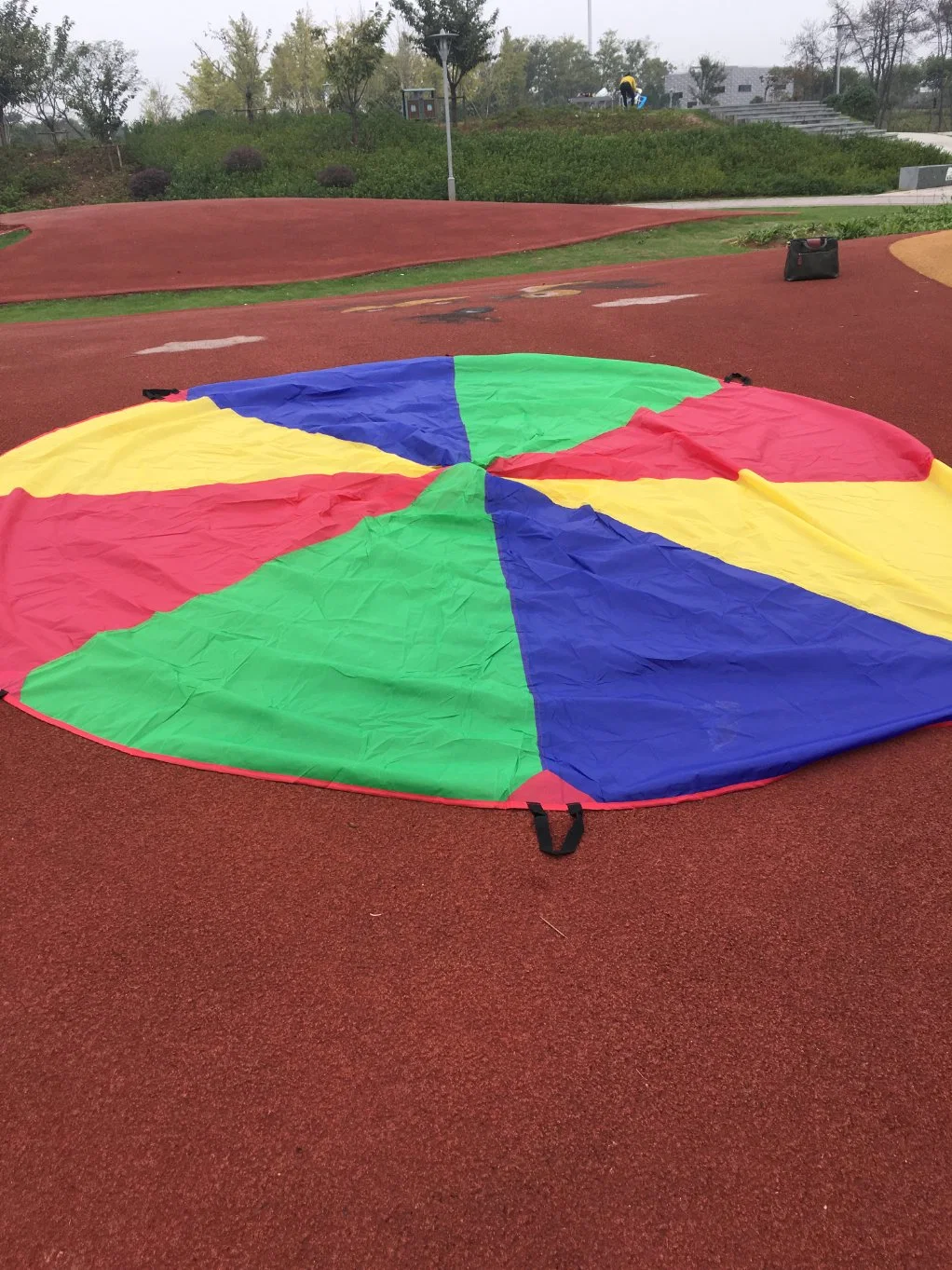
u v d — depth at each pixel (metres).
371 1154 1.99
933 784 3.14
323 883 2.73
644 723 3.42
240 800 3.07
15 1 29.31
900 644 3.89
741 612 4.16
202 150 27.59
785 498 5.05
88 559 4.60
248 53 37.22
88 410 7.34
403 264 17.55
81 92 29.03
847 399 7.27
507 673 3.72
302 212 20.70
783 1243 1.83
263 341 9.56
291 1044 2.24
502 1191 1.92
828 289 10.92
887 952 2.49
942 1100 2.10
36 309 14.98
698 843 2.88
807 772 3.21
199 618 4.07
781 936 2.54
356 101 28.97
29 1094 2.12
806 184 25.53
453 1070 2.17
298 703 3.54
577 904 2.65
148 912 2.63
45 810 3.05
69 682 3.68
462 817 2.99
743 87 64.12
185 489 5.29
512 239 19.16
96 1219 1.87
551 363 7.55
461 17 32.44
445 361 7.51
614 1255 1.81
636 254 17.61
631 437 5.97
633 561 4.53
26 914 2.64
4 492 5.26
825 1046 2.23
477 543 4.74
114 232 19.05
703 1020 2.30
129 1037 2.26
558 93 74.69
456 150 27.45
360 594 4.28
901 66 66.06
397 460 5.69
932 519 5.06
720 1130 2.04
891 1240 1.83
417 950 2.50
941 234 13.73
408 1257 1.80
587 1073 2.17
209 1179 1.94
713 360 8.36
